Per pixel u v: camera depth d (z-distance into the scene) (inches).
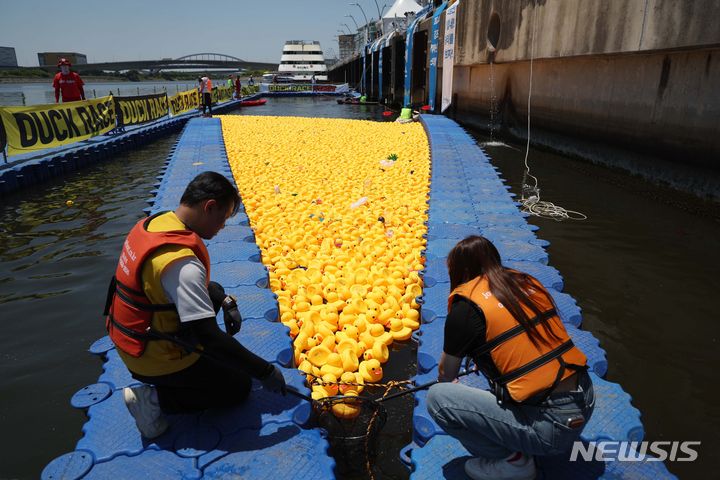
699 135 298.5
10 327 173.9
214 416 109.6
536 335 78.7
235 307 112.3
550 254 233.9
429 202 305.9
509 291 80.8
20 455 115.5
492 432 82.7
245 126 752.3
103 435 105.3
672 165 325.4
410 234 252.4
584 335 149.5
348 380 139.3
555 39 452.4
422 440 109.1
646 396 137.6
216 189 92.3
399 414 131.0
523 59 529.7
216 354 90.8
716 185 286.8
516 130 602.9
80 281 211.6
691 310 182.2
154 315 90.9
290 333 163.6
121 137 561.3
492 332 79.6
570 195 343.9
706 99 292.2
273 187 366.3
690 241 250.7
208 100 896.9
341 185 369.7
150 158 528.7
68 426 125.4
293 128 732.7
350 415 125.1
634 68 363.3
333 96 1921.8
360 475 110.5
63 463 97.7
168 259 85.8
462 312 81.6
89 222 292.2
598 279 207.6
